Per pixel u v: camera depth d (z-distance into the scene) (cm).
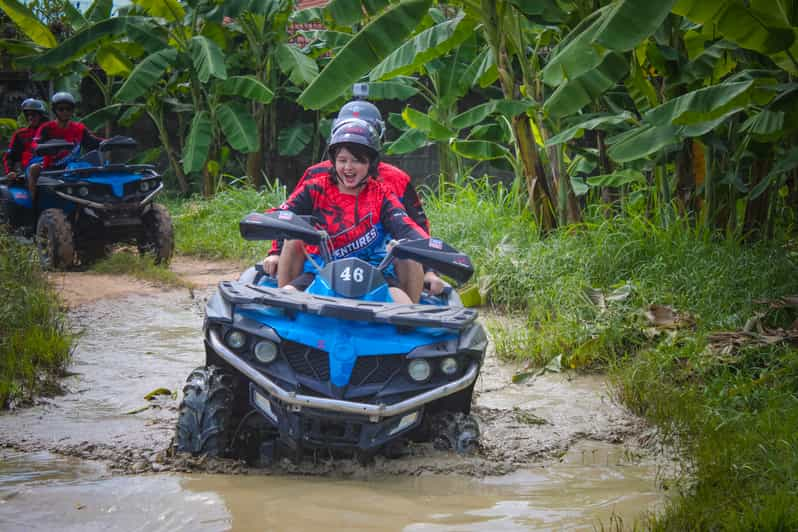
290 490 376
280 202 1483
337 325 415
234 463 408
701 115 709
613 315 681
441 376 418
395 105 1853
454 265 442
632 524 343
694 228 904
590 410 532
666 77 841
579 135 937
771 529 314
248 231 444
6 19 1878
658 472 414
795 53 684
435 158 1850
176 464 401
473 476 405
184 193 1828
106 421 477
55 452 420
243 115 1617
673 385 551
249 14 1697
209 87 1748
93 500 354
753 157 891
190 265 1211
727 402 500
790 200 1078
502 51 952
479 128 1149
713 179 876
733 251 797
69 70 1748
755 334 593
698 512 336
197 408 411
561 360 638
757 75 695
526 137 977
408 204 552
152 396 530
